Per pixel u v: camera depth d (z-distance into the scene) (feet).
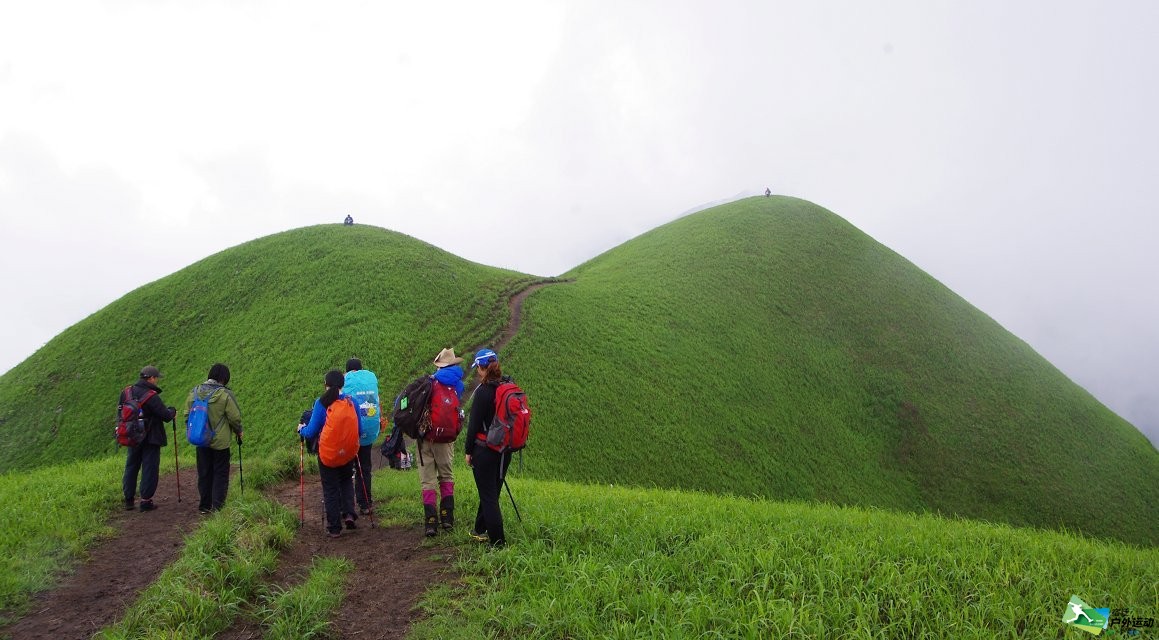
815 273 202.39
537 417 96.12
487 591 22.33
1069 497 130.62
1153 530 127.85
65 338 134.92
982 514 121.60
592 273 195.62
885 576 22.72
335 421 29.17
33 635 21.22
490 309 129.49
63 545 29.50
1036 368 183.32
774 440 118.42
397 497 39.17
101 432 102.73
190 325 127.85
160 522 34.88
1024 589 22.44
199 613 20.35
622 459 95.30
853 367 159.63
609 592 21.25
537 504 35.24
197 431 34.73
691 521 31.17
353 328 108.68
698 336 145.38
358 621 21.24
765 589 21.50
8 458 100.58
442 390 28.45
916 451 135.03
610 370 116.37
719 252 203.62
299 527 31.32
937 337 184.03
